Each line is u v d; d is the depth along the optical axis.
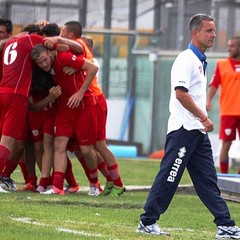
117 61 73.38
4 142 36.28
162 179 27.36
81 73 37.75
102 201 35.78
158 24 72.81
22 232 25.33
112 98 74.12
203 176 27.86
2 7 68.00
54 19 68.81
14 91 36.09
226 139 50.41
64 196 36.91
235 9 70.25
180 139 27.34
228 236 27.53
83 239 24.59
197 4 70.00
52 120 38.94
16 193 37.31
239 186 38.88
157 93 73.31
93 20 70.69
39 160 40.03
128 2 71.81
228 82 50.09
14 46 36.47
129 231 27.20
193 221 31.59
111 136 75.44
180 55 27.48
